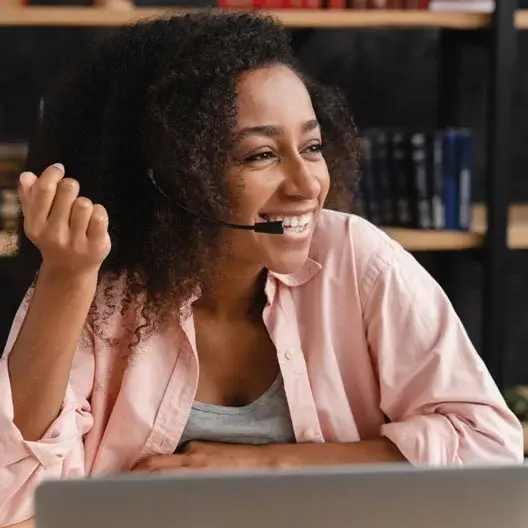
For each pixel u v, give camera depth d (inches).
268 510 30.2
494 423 56.6
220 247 54.5
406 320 59.3
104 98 57.1
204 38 54.4
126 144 55.8
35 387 48.9
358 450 56.7
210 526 30.2
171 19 56.5
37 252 57.1
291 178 53.9
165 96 53.6
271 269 55.2
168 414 56.6
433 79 110.9
